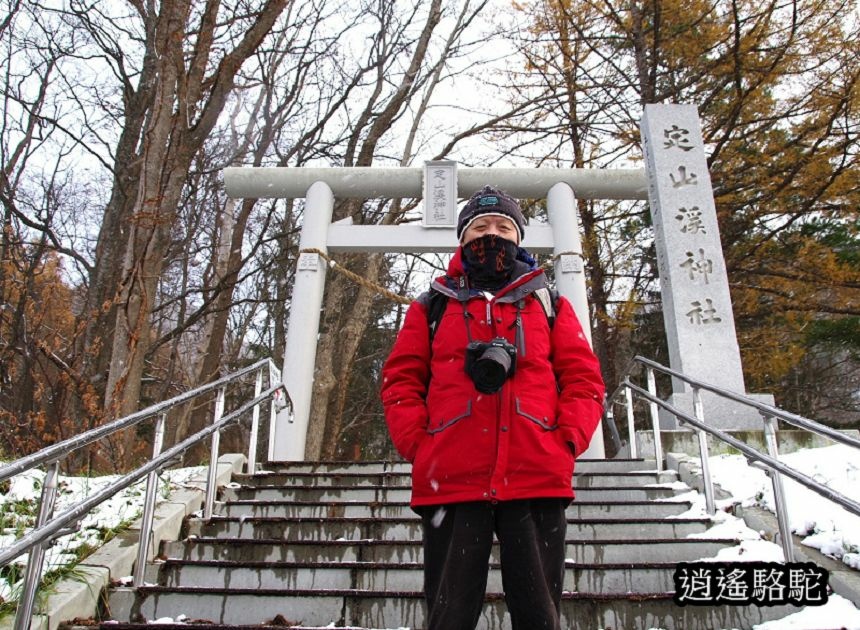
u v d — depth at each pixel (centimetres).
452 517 200
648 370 595
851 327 1345
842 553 351
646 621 319
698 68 1299
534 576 186
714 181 1258
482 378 197
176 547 411
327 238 944
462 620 180
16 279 1314
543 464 197
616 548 389
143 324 788
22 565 333
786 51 1188
